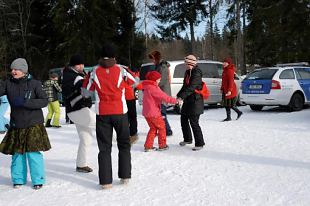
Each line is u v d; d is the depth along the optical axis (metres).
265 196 5.01
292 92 13.88
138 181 5.80
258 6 29.25
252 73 14.58
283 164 6.50
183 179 5.83
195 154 7.44
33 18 36.28
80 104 6.17
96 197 5.17
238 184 5.52
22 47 35.69
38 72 36.22
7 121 11.59
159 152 7.71
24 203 5.05
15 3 35.31
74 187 5.65
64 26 32.66
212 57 38.34
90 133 6.43
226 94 11.81
